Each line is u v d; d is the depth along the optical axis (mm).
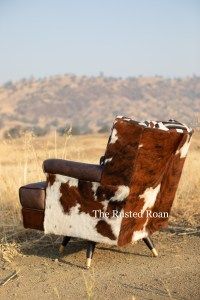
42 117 187000
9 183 8352
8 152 10156
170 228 7359
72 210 5785
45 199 5914
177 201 8242
